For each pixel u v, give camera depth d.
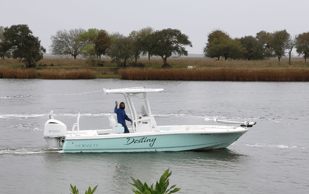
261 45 123.12
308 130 22.17
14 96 42.84
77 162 15.34
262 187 12.71
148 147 16.50
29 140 19.42
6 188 12.66
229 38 130.25
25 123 24.94
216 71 67.44
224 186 12.79
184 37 99.62
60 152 16.59
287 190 12.48
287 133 21.28
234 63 93.81
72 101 38.47
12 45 92.75
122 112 16.84
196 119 26.75
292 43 105.94
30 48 91.38
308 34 107.00
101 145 16.31
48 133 16.53
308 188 12.66
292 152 17.08
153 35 99.81
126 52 92.62
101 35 105.62
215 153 16.83
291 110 31.17
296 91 48.19
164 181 5.79
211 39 135.12
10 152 16.89
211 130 16.56
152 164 15.09
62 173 14.10
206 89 51.34
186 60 110.44
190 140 16.66
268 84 59.22
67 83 63.28
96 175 13.88
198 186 12.77
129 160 15.58
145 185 5.83
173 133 16.33
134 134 16.22
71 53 138.12
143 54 102.75
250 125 17.03
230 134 16.70
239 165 15.07
